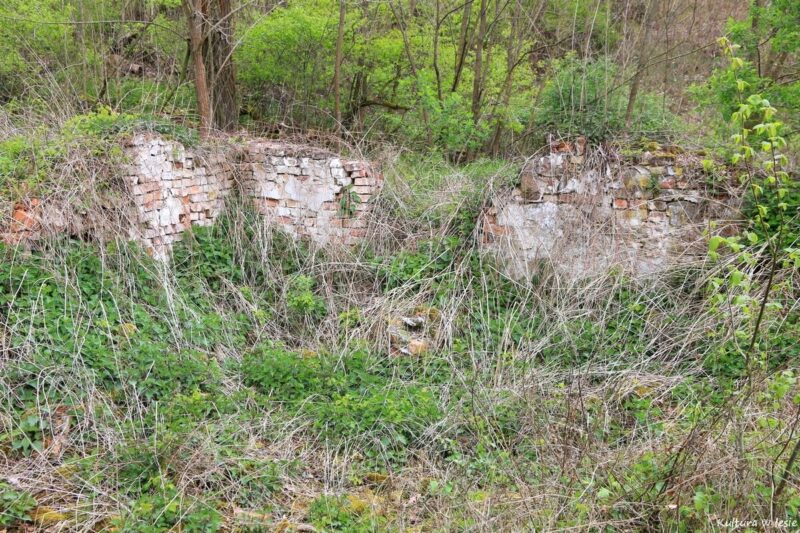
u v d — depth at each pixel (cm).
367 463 455
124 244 584
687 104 1205
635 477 400
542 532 356
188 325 567
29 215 546
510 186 709
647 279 654
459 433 486
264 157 739
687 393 529
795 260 357
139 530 365
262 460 434
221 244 697
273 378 528
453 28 1168
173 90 1011
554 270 661
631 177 674
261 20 990
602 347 596
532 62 1229
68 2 975
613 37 1191
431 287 675
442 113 989
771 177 358
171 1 975
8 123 726
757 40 756
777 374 390
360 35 1073
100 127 637
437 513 391
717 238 353
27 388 455
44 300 510
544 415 484
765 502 359
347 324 616
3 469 405
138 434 442
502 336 609
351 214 734
